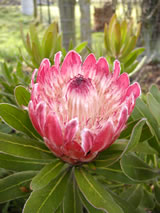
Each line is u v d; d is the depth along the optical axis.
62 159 0.20
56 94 0.19
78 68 0.21
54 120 0.16
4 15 2.22
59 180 0.22
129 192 0.27
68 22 0.65
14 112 0.21
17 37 1.71
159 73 0.92
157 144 0.23
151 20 0.89
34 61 0.33
